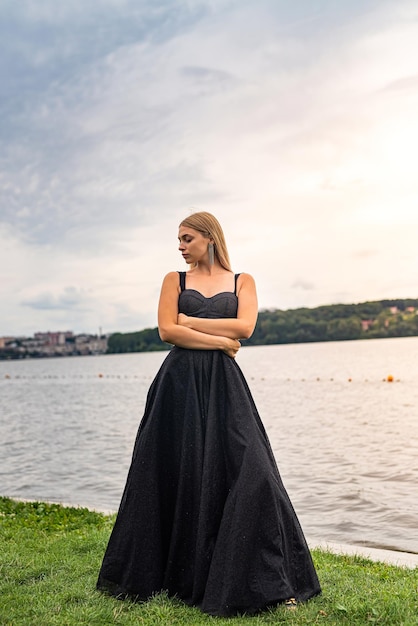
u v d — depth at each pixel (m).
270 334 136.50
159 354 199.50
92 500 11.16
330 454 15.55
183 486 4.41
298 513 9.52
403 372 57.44
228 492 4.34
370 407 28.72
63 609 4.25
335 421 23.67
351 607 4.15
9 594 4.55
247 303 4.74
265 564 4.14
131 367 109.38
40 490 12.27
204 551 4.27
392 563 5.93
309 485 11.66
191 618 4.05
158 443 4.48
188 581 4.37
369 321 142.00
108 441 20.41
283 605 4.14
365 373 57.34
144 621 4.01
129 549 4.40
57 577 4.94
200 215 4.82
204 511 4.30
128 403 37.88
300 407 30.05
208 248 4.81
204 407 4.52
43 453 18.02
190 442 4.45
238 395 4.48
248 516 4.17
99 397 44.47
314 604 4.22
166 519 4.46
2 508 8.55
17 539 6.41
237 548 4.13
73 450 18.45
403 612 4.07
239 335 4.61
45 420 29.11
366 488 11.22
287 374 59.75
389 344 130.62
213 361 4.59
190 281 4.80
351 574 5.24
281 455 15.66
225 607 4.07
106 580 4.48
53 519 7.79
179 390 4.55
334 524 8.80
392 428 20.95
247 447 4.31
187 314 4.71
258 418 4.54
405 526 8.61
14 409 36.81
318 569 5.33
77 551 5.80
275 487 4.27
